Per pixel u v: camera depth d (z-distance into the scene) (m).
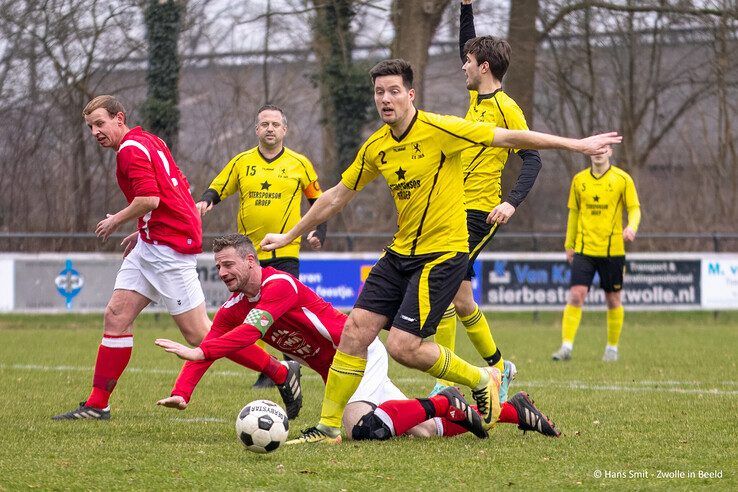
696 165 88.38
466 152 22.67
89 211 73.12
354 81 72.44
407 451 16.98
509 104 22.41
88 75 73.69
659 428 19.95
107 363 21.36
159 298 22.05
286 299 18.41
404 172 17.39
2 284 51.88
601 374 31.41
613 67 85.00
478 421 18.20
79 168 73.31
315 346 19.25
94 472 15.12
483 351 22.98
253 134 79.81
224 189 29.75
